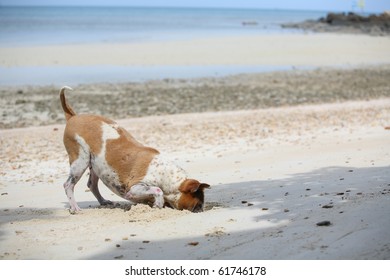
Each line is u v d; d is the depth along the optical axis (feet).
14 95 83.66
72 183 29.12
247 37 205.87
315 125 59.36
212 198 30.50
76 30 237.25
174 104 78.69
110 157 28.40
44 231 25.39
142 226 25.21
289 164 39.19
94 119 29.27
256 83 100.22
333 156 40.37
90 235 24.40
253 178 35.50
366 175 32.32
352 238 20.61
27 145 52.95
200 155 46.09
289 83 100.99
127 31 240.94
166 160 28.22
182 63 127.65
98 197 30.83
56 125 64.49
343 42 193.16
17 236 24.75
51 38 184.34
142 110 73.82
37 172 42.06
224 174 37.78
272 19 493.36
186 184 27.17
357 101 80.89
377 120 60.80
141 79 102.12
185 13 647.97
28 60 124.26
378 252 19.22
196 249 21.48
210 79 103.96
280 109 73.41
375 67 128.98
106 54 138.82
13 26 251.60
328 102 80.79
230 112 71.61
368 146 43.29
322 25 321.52
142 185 27.63
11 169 43.19
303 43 182.91
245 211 26.35
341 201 26.27
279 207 26.61
